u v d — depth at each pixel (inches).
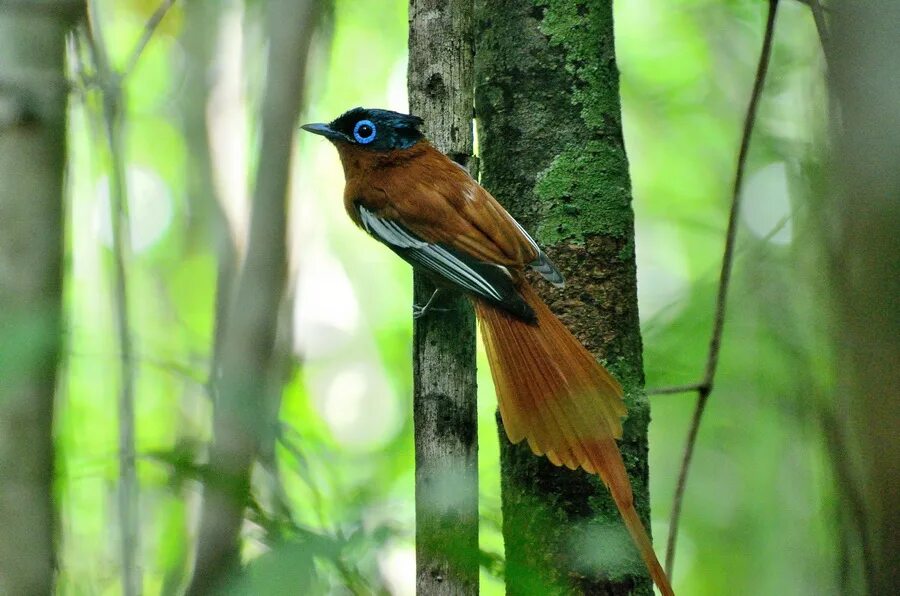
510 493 295.1
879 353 229.5
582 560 240.7
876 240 225.8
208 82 531.8
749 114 345.4
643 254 625.9
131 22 595.5
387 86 629.9
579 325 299.7
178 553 295.3
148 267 587.2
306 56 420.8
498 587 377.4
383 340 617.3
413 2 291.6
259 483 258.7
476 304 298.8
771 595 544.4
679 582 566.6
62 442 294.0
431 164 340.8
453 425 273.3
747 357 482.0
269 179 405.4
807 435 410.6
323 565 175.8
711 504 561.3
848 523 273.1
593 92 307.6
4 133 295.6
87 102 315.3
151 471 281.4
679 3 640.4
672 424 548.7
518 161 309.6
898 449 230.8
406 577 347.9
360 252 657.0
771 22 343.6
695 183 633.0
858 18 226.2
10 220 290.8
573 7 310.2
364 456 365.1
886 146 222.4
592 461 263.6
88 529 352.8
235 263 478.6
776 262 478.3
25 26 298.8
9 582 277.6
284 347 416.2
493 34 316.2
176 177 618.2
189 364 440.5
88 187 421.4
